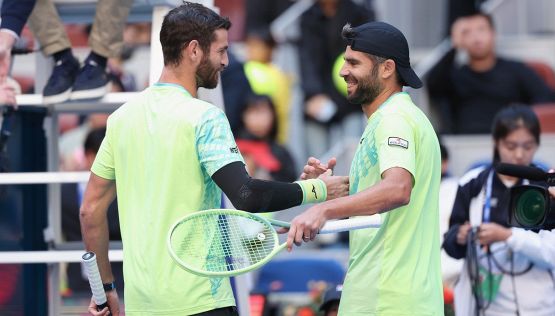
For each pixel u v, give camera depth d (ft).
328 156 92.89
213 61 42.55
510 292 57.31
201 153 40.91
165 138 41.37
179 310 40.55
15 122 56.65
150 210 41.24
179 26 42.16
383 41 43.09
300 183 41.68
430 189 42.86
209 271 38.81
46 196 58.23
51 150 57.72
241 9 111.86
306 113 96.07
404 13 100.94
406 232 42.11
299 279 77.25
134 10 53.98
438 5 101.40
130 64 93.40
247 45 97.96
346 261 83.92
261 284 77.41
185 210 41.11
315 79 95.96
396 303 41.68
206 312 40.68
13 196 56.85
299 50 96.63
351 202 39.83
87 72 51.88
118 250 51.88
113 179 43.75
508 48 102.22
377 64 43.21
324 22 96.17
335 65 95.96
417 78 43.73
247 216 40.27
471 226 57.47
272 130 90.94
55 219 58.13
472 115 94.58
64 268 75.72
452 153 90.99
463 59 99.14
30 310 57.52
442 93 95.40
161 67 51.11
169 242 39.22
